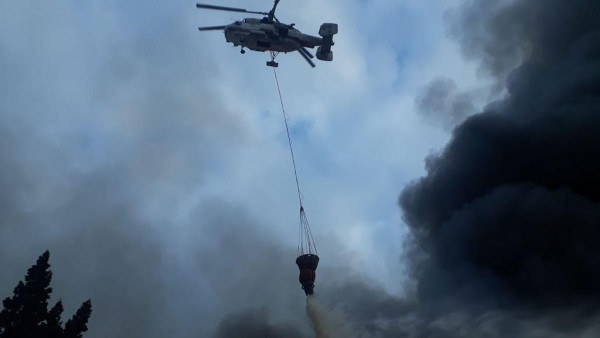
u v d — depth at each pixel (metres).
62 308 39.81
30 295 38.78
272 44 50.44
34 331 37.09
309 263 39.69
